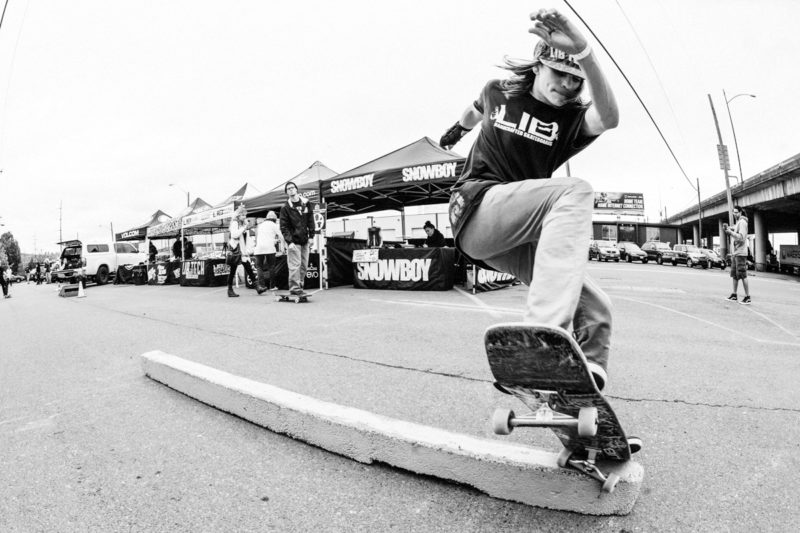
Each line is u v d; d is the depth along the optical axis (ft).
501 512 5.41
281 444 7.47
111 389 10.71
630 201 241.35
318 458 6.96
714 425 7.93
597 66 4.67
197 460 7.02
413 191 40.24
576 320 5.36
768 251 111.45
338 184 32.55
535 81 5.48
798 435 7.50
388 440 6.48
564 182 4.85
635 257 121.60
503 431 4.63
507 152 5.66
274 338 15.40
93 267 68.59
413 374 10.92
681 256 111.14
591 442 4.89
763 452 6.88
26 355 15.40
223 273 45.75
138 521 5.54
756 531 4.93
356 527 5.23
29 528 5.47
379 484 6.15
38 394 10.73
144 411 9.16
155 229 57.72
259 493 6.05
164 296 35.53
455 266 32.83
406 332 15.96
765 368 11.71
